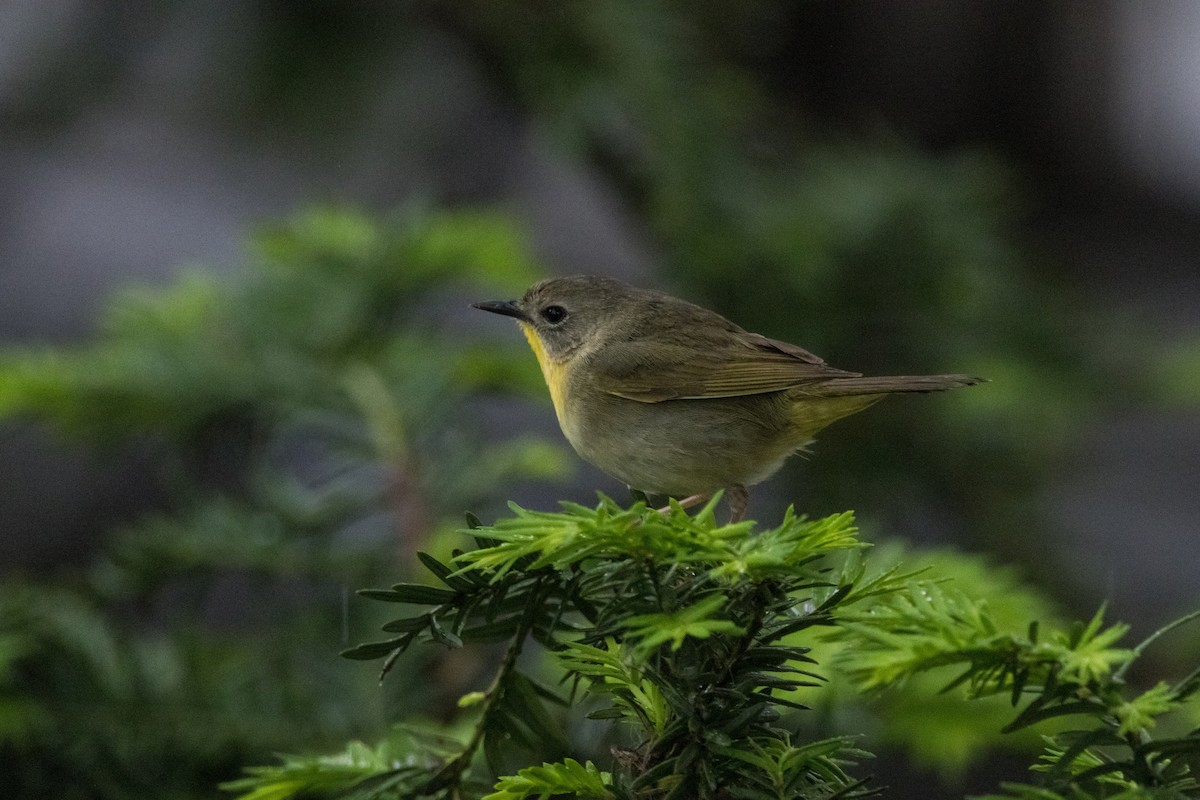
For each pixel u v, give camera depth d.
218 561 8.32
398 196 13.30
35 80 11.34
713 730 4.55
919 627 4.48
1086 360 11.52
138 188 16.47
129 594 8.29
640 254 13.48
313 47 11.62
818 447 10.77
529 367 10.79
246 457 9.71
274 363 9.97
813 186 11.23
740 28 12.09
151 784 7.35
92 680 7.57
